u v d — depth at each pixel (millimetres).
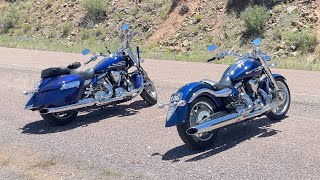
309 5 24531
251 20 24766
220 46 25328
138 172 6367
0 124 9445
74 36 33406
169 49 26938
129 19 31922
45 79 8938
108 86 9477
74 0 36969
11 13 38656
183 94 6820
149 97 10406
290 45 22672
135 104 10734
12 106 11117
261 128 8117
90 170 6520
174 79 14289
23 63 19016
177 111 6754
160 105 7250
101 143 7812
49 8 37906
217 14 27719
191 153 7062
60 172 6480
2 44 29031
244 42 24578
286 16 24469
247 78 7660
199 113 7012
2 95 12453
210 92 7035
